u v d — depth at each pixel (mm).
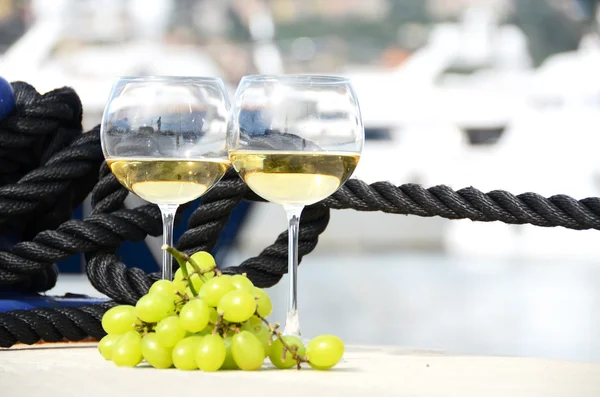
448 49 27062
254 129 1491
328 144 1492
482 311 9055
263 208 18688
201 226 1822
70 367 1347
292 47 37188
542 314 8828
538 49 31891
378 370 1367
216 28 31172
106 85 17438
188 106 1547
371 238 19469
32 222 1902
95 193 1818
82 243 1752
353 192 1766
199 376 1258
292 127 1488
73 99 1879
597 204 1663
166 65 29141
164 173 1543
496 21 31109
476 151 20688
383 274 13367
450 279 12672
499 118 20734
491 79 26656
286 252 1788
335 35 36969
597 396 1154
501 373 1348
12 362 1426
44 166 1819
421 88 20922
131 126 1537
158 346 1320
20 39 27531
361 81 20984
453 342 6914
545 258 18438
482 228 19094
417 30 36500
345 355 1574
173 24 30234
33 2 27516
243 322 1330
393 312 8844
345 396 1131
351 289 11031
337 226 19453
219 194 1799
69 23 26906
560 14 31766
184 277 1347
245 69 31188
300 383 1218
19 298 1809
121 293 1735
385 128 20688
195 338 1312
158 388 1172
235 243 2846
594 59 21203
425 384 1233
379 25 37031
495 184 20500
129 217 1778
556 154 20594
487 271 14312
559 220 1671
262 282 1792
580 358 6055
